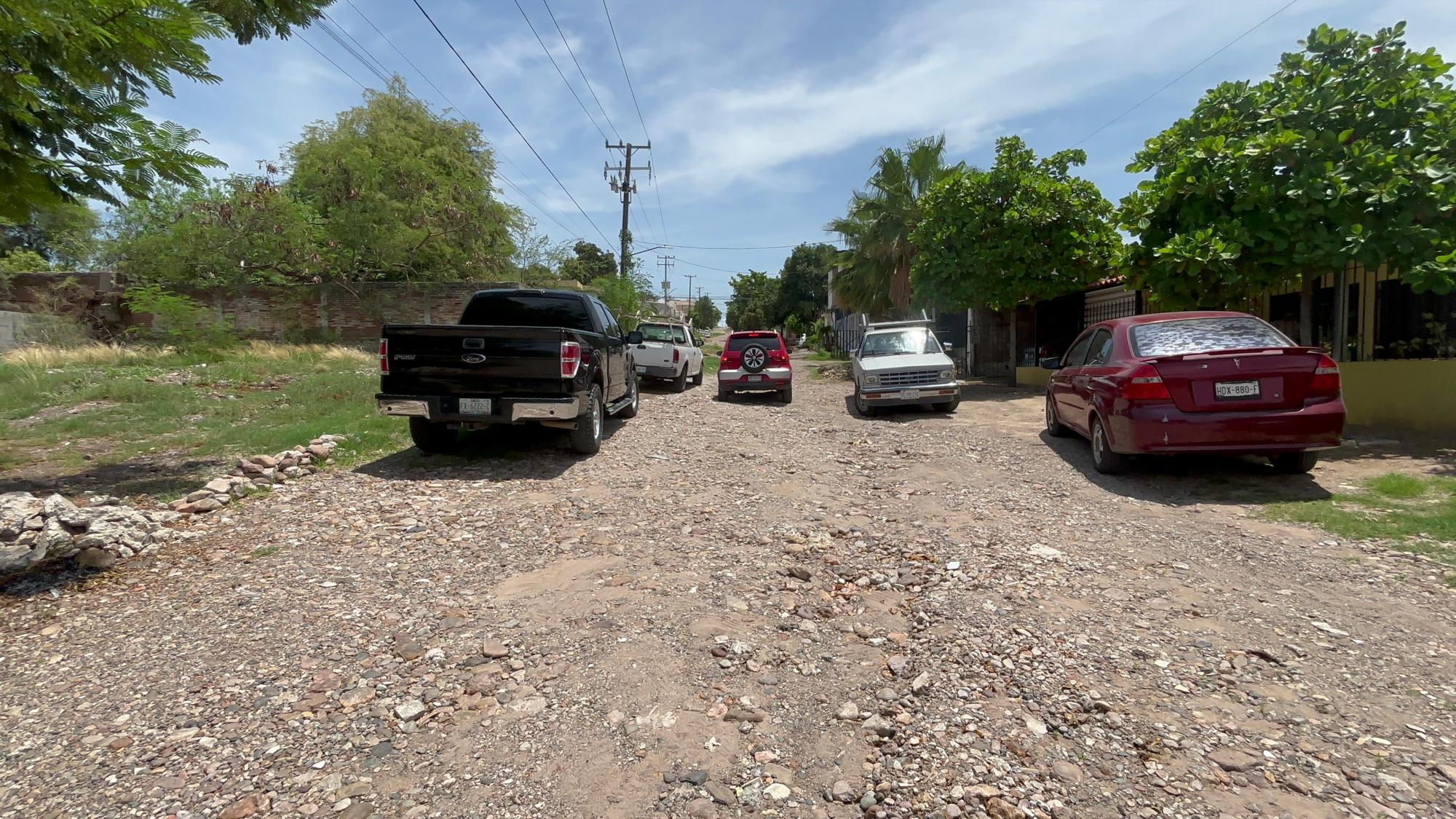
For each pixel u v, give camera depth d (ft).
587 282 119.34
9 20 13.46
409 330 24.95
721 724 9.89
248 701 10.39
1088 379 25.36
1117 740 9.23
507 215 93.50
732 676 11.15
